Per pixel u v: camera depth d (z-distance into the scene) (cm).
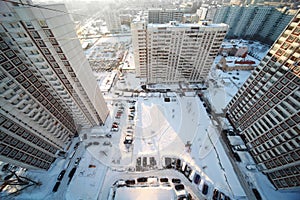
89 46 13838
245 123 5441
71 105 4684
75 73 3862
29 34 2869
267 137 4453
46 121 4288
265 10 13388
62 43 3262
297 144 3584
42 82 3884
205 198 4212
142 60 8000
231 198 4184
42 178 4666
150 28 6256
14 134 3488
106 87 8350
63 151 5259
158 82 8506
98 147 5488
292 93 3631
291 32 3603
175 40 6612
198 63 7531
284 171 4041
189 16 14362
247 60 9919
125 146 5509
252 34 15088
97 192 4375
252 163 4950
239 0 19125
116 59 11425
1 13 2516
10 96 3197
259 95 4703
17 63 3228
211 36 6438
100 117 5866
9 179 4609
